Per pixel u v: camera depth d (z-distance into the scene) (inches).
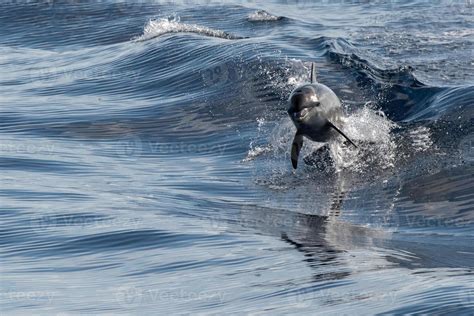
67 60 3425.2
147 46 3262.8
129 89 2962.6
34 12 3996.1
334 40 3152.1
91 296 1494.8
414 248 1768.0
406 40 3248.0
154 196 2105.1
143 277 1584.6
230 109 2689.5
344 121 2156.7
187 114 2691.9
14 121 2699.3
